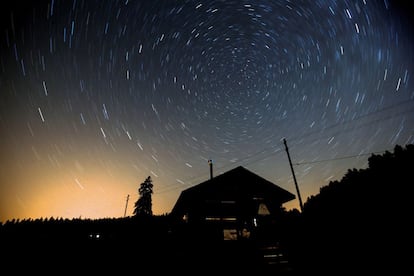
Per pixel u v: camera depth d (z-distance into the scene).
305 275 6.11
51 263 7.17
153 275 6.50
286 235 8.48
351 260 6.15
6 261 7.07
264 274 6.25
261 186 10.48
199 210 9.26
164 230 8.84
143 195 22.77
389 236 5.61
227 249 7.50
